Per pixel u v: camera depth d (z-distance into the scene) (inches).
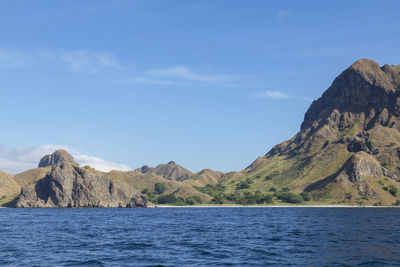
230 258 1728.6
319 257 1722.4
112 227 3752.5
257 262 1616.6
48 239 2588.6
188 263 1606.8
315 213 7062.0
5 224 4136.3
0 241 2448.3
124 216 6122.1
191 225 4050.2
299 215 6274.6
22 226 3833.7
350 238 2498.8
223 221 4785.9
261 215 6505.9
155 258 1742.1
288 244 2223.2
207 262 1628.9
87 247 2150.6
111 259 1717.5
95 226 3875.5
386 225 3715.6
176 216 6259.8
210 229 3481.8
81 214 6727.4
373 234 2763.3
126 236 2819.9
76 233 3065.9
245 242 2359.7
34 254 1871.3
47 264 1592.0
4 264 1593.3
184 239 2581.2
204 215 6688.0
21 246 2188.7
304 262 1601.9
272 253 1862.7
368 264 1530.5
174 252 1931.6
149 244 2288.4
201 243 2326.5
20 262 1638.8
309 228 3435.0
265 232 3090.6
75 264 1592.0
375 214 6387.8
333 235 2721.5
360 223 4065.0
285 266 1518.2
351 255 1768.0
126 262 1640.0
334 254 1802.4
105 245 2246.6
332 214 6496.1
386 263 1551.4
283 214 6781.5
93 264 1590.8
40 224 4146.2
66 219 5137.8
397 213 6781.5
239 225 4001.0
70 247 2150.6
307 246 2112.5
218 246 2169.0
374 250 1919.3
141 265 1566.2
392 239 2407.7
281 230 3262.8
